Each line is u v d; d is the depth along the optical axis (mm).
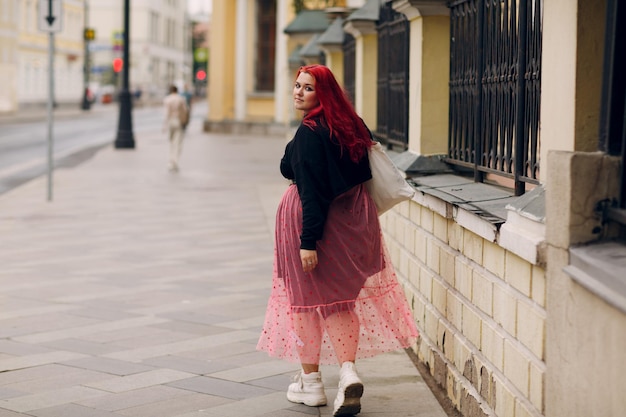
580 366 3148
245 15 36719
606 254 3078
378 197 4812
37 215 12992
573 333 3211
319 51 16875
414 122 6586
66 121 51031
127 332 6523
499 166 4988
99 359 5840
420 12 6305
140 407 4934
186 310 7195
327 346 4895
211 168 21281
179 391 5203
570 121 3615
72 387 5277
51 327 6664
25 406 4945
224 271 8859
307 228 4566
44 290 7949
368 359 5891
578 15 3547
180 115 20391
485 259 4344
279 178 18969
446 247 5129
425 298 5691
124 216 12945
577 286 3170
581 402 3143
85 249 10133
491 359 4258
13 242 10602
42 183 17625
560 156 3309
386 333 4812
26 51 66875
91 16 95312
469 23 5707
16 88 59062
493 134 5098
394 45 8023
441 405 5047
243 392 5191
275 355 4891
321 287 4695
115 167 21453
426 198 5434
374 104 10148
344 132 4629
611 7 3256
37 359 5844
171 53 109500
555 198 3357
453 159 6078
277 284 4863
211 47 37875
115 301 7520
